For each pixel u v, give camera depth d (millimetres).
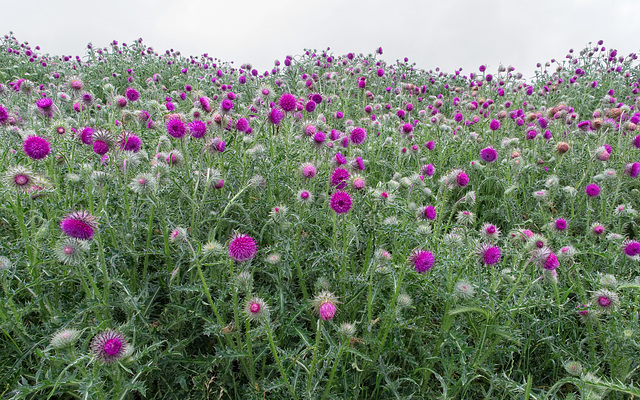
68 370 2311
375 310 2840
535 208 4641
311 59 12930
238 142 3861
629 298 2842
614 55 12750
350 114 8352
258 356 2385
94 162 3332
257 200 3584
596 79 12195
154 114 5445
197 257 2320
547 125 7477
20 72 10617
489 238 2922
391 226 2752
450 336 2447
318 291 2768
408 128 5398
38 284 2477
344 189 3010
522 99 10688
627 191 5219
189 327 2865
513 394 2406
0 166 2893
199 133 3324
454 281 2520
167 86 12133
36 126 4191
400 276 2330
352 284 2916
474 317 2766
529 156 6031
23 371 2330
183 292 2936
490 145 6816
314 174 3344
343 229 2736
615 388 1945
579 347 2688
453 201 5359
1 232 3266
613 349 2535
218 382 2529
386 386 2367
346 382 2350
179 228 2527
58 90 6383
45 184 2551
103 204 2791
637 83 12461
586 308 2582
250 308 2096
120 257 2711
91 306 2254
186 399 2471
